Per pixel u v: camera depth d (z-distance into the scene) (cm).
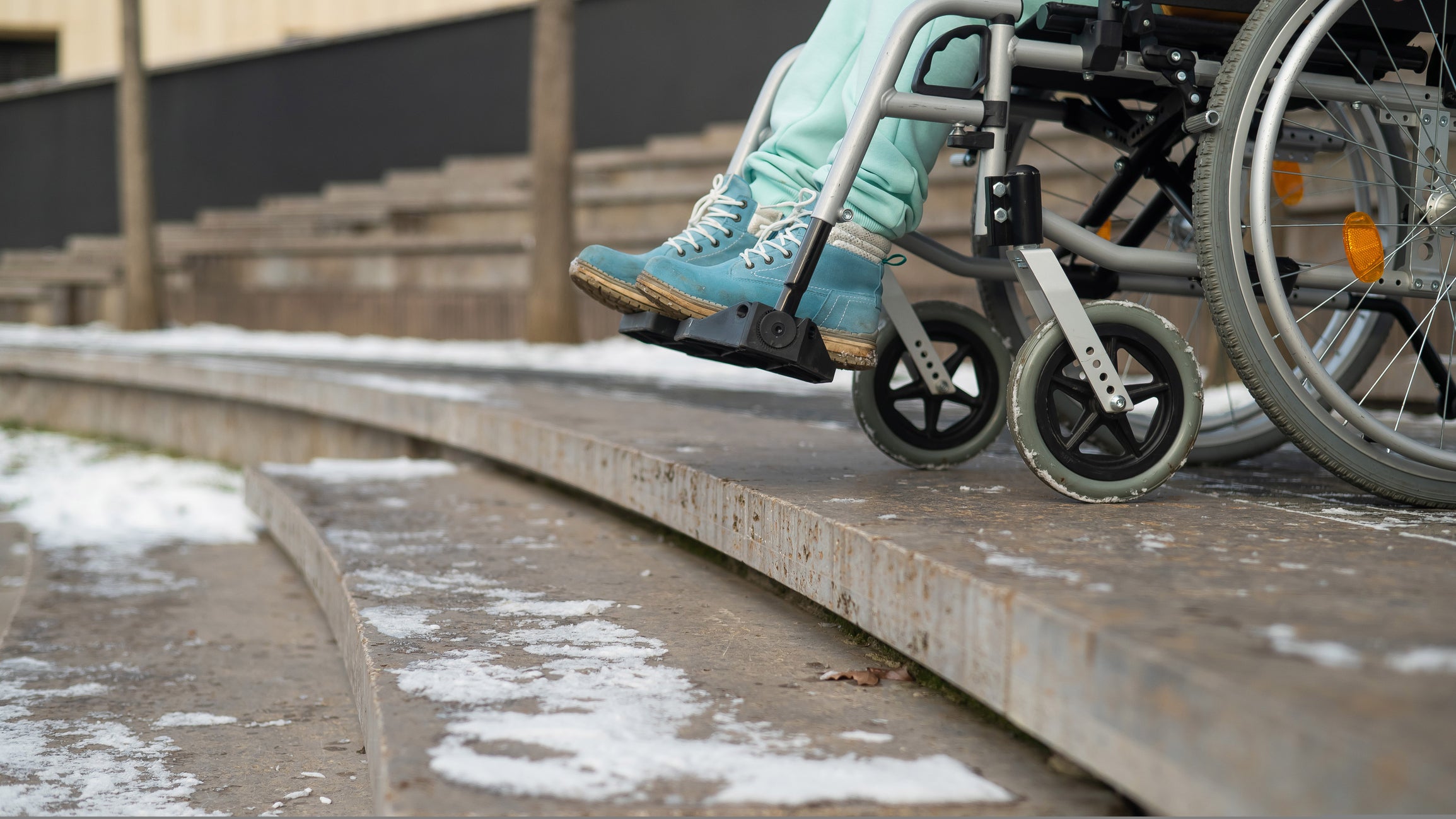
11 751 138
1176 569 95
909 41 130
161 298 937
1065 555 101
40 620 219
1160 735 68
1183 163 161
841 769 90
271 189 1081
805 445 203
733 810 81
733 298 131
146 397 568
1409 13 135
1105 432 185
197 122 1115
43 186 1183
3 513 379
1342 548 106
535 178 713
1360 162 180
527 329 723
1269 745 59
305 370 465
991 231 133
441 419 314
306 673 178
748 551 145
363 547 195
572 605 150
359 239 877
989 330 167
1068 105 166
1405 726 56
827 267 135
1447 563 99
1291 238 411
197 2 1401
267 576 265
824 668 121
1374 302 159
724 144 838
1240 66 128
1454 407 157
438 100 999
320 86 1055
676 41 892
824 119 143
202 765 133
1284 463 194
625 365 569
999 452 199
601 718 102
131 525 349
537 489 268
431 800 82
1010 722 103
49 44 1470
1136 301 243
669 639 133
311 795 122
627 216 791
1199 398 133
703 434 222
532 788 84
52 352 618
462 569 176
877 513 125
